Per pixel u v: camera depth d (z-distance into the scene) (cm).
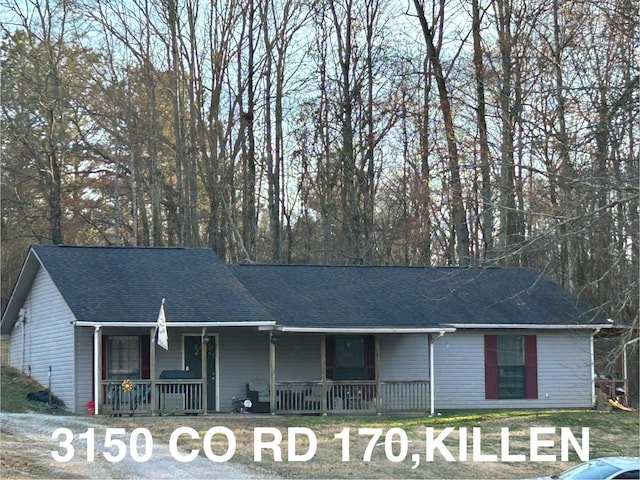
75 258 3033
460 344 3172
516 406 3183
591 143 2411
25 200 5034
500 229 3806
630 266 2420
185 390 2781
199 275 3050
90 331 2850
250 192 4753
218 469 1934
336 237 4981
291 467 2002
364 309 3084
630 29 2139
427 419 2788
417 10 4238
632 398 3453
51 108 4675
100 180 5091
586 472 1504
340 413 2902
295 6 4694
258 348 3033
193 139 4728
